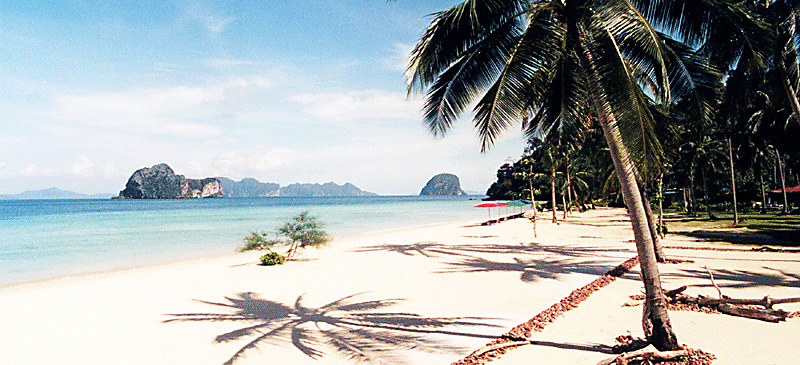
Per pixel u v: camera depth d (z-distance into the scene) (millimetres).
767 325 7738
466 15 7172
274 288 12805
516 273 14203
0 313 10344
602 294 10609
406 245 24062
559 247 21531
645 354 5883
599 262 16141
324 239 20734
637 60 7574
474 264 16500
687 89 7422
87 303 11320
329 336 8008
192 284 13734
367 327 8523
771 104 22891
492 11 7219
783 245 18594
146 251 23625
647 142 5926
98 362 7008
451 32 7402
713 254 16734
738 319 8180
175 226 42188
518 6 7641
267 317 9523
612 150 6352
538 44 7168
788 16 12000
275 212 74312
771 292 10250
